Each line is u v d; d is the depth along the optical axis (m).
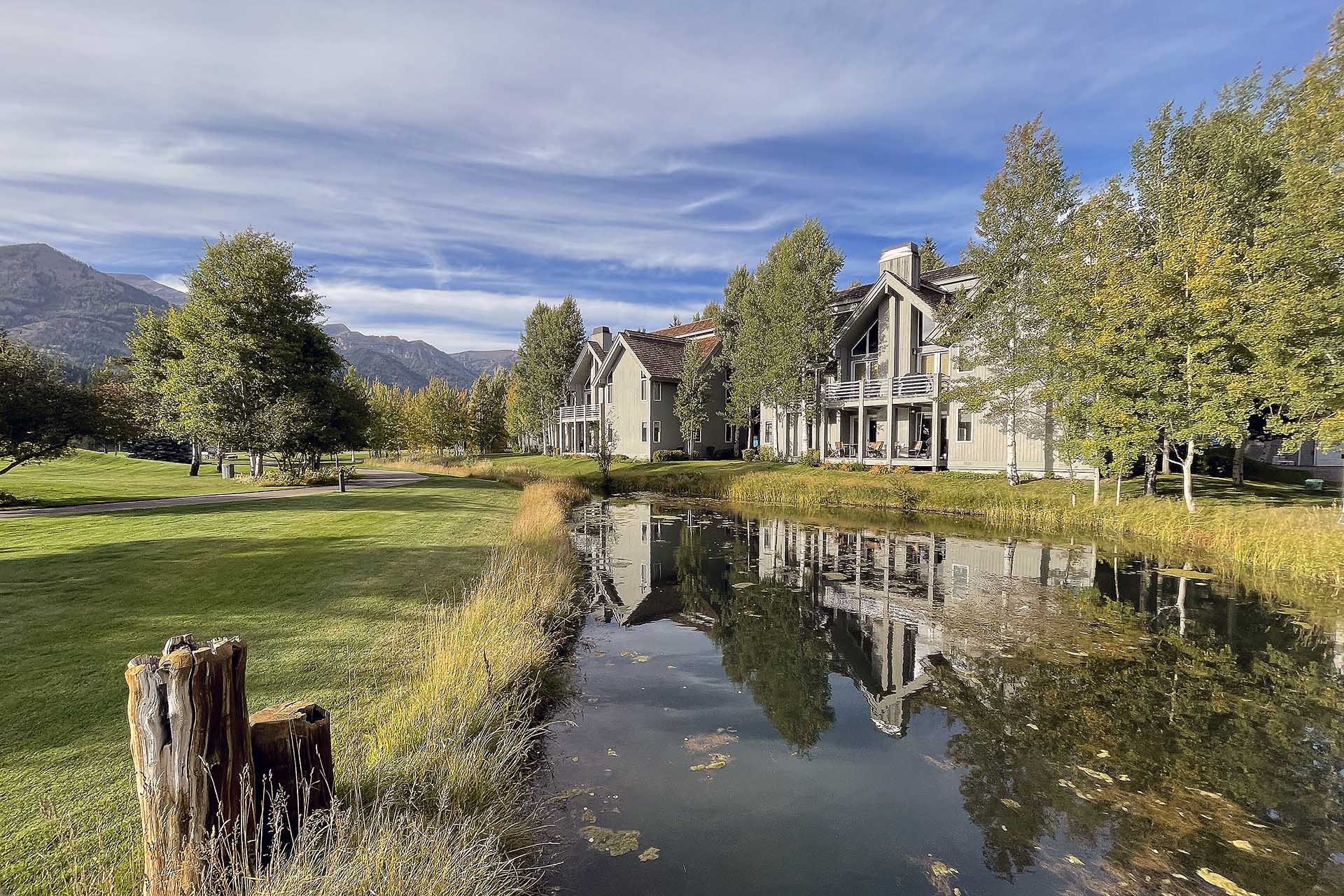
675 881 3.81
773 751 5.59
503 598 8.12
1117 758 5.48
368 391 65.88
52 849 3.08
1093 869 3.99
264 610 7.16
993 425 24.72
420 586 8.59
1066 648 8.38
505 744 4.94
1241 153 17.72
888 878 3.88
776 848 4.16
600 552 15.41
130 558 9.65
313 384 27.42
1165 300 15.07
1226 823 4.50
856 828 4.43
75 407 17.64
